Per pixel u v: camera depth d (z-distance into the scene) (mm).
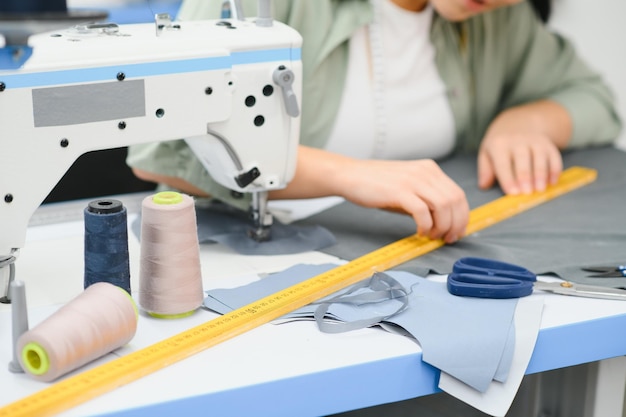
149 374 933
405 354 995
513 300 1126
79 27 1124
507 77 1948
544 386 1379
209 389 908
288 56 1221
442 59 1780
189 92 1149
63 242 1316
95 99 1082
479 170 1650
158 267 1045
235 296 1125
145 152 1474
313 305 1099
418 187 1328
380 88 1690
